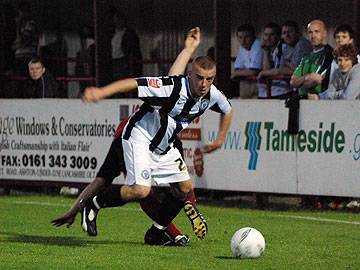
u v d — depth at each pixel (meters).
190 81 19.20
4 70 39.03
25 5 39.16
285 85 31.12
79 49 40.72
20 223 24.94
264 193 28.77
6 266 17.61
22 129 33.81
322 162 27.61
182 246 20.30
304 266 17.62
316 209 28.33
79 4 40.62
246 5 37.12
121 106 31.30
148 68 39.75
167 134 19.77
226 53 32.47
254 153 28.86
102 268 17.34
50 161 33.19
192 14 38.69
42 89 34.69
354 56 27.92
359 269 17.34
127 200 19.98
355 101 26.94
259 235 18.61
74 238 21.81
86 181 32.34
